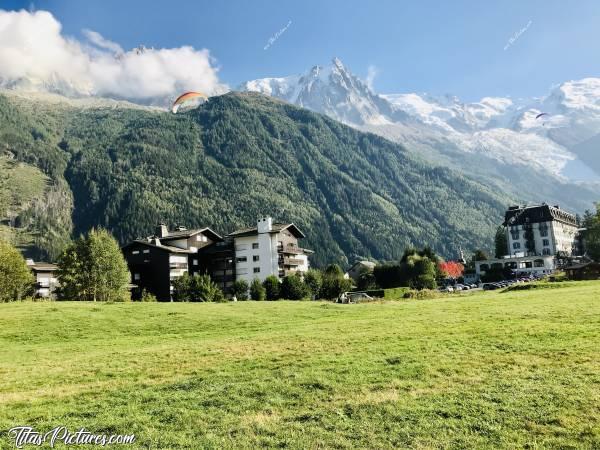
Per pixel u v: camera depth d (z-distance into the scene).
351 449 12.26
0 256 83.31
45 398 18.27
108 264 83.19
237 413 15.19
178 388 18.44
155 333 38.47
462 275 180.75
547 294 48.59
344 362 20.50
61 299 90.38
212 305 54.59
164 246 119.12
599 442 11.84
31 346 34.62
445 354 20.86
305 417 14.49
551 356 19.20
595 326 24.70
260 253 123.38
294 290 97.31
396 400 15.31
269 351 24.42
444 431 12.96
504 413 13.84
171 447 12.95
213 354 24.80
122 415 15.67
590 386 15.32
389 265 134.12
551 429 12.70
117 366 23.62
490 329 26.31
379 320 35.06
